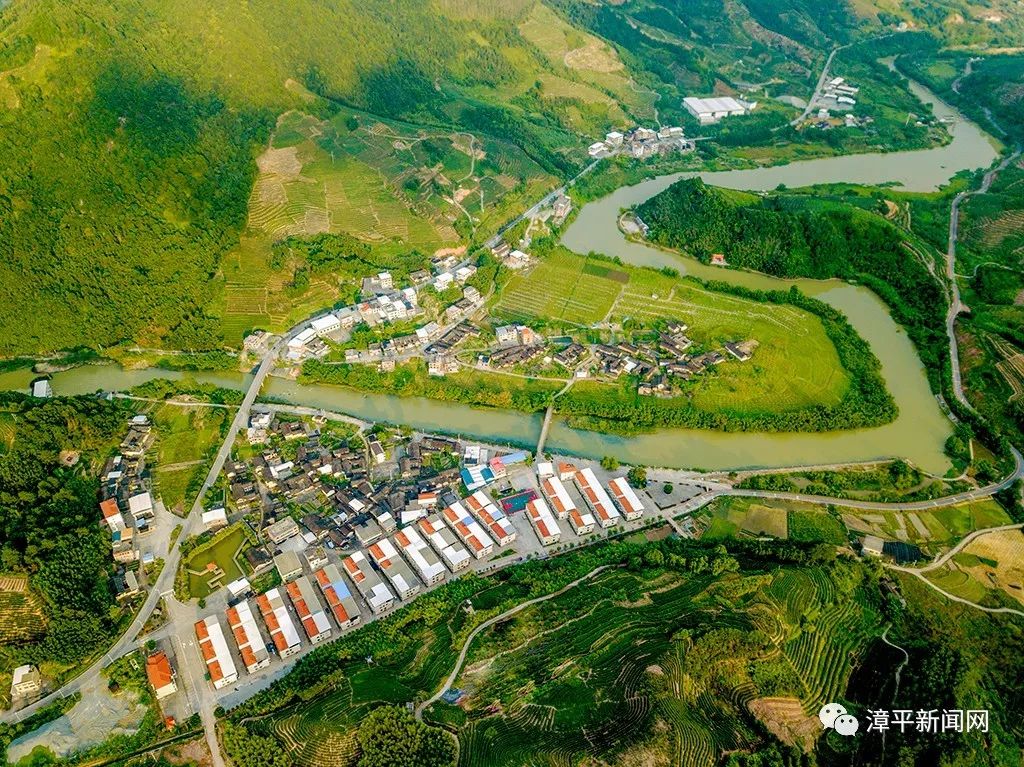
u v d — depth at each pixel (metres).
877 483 187.00
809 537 169.12
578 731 121.25
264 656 140.12
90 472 181.50
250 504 173.88
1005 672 141.50
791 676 134.00
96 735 128.38
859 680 136.75
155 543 164.25
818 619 145.00
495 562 162.62
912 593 155.25
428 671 135.12
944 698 130.75
